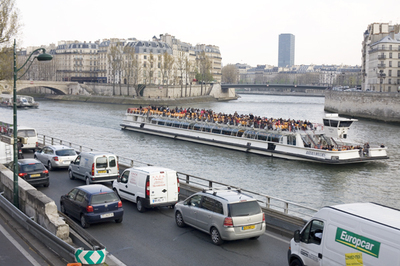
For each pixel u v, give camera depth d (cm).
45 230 1554
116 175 2862
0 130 3956
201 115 6912
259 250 1650
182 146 6366
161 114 7712
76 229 1616
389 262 1003
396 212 1146
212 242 1744
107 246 1694
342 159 4950
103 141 6781
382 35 15088
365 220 1088
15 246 1605
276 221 1891
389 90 13888
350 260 1112
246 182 4231
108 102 16138
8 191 2308
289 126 5441
